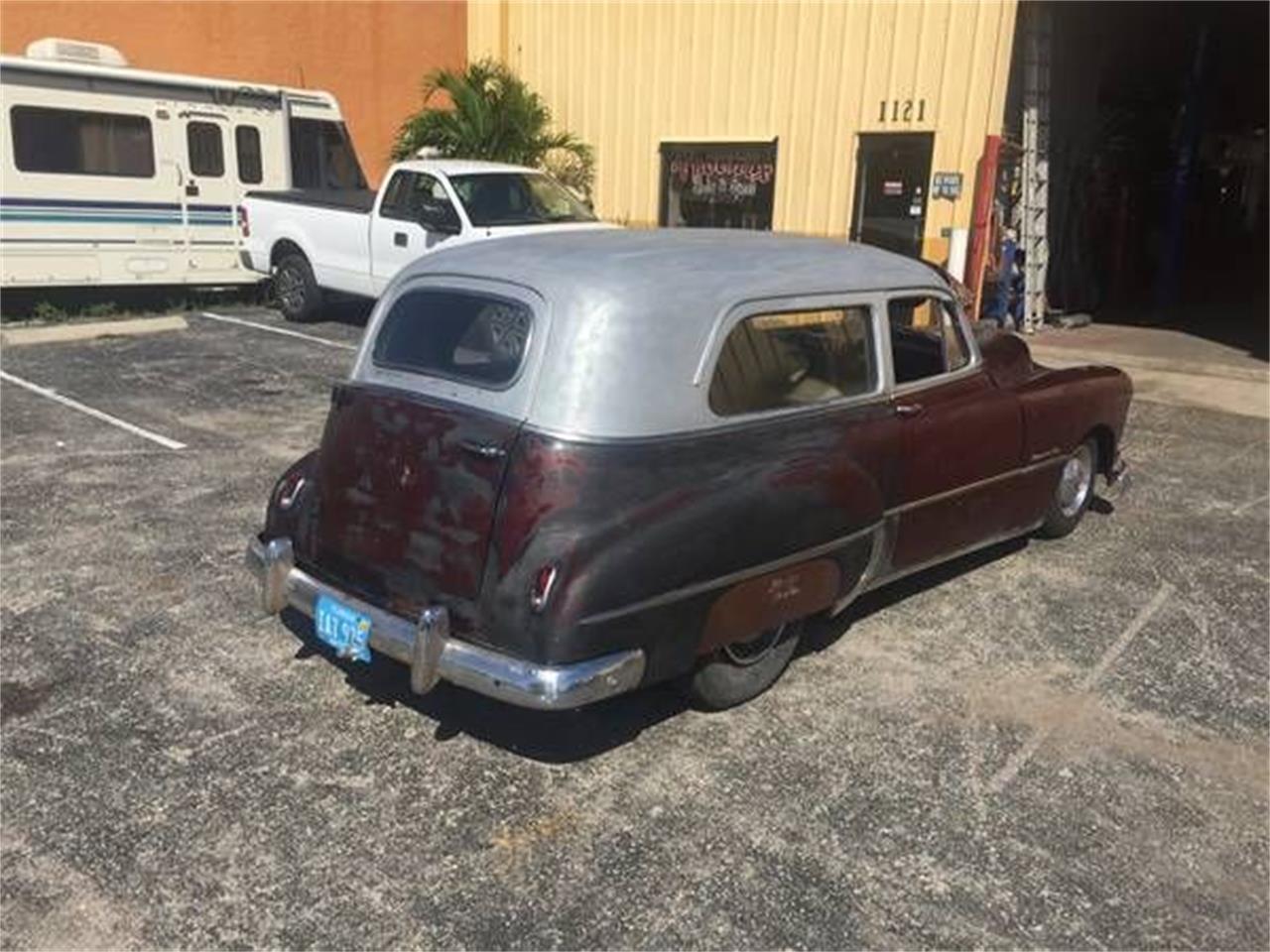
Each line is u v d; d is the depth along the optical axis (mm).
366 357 4035
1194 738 4020
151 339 11367
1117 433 6098
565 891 3107
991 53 11828
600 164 15531
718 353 3752
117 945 2867
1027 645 4734
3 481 6527
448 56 16719
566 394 3469
